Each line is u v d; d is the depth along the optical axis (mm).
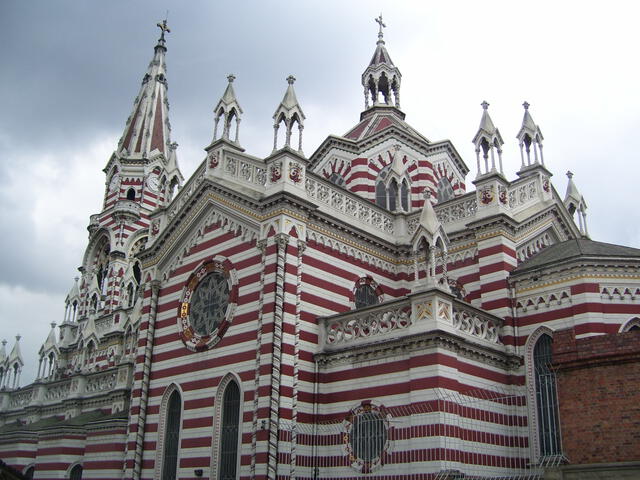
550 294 29594
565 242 33250
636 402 17719
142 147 75000
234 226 32375
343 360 27844
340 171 44469
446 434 23750
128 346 56156
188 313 33875
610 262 28766
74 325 71062
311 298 29766
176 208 38281
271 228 29797
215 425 29609
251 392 28391
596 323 28078
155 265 36781
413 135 45312
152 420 33562
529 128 37375
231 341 30297
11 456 47438
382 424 25469
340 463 26375
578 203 41969
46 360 60969
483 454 25453
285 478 26109
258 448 26375
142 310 36750
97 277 72062
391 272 34719
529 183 35562
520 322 30125
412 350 25453
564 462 22312
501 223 31625
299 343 28391
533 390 28672
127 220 69875
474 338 27656
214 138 35750
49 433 43031
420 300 25875
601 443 17938
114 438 37719
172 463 31766
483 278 31594
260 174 31938
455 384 25047
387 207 40375
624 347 18203
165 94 80312
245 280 30703
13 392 62719
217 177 34188
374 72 50719
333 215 32031
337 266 31672
